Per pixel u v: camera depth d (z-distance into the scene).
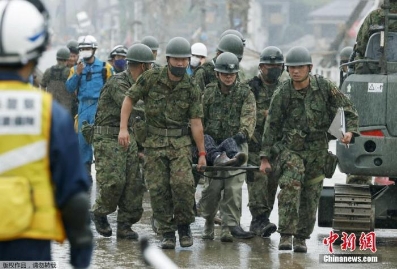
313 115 21.05
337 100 20.98
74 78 30.48
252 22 131.00
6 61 10.26
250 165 23.88
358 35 23.28
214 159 21.59
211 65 24.52
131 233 23.00
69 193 10.14
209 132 22.52
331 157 21.39
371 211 22.06
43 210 10.07
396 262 20.64
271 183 23.70
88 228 10.31
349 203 22.16
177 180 21.14
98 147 22.80
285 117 21.28
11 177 10.03
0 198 9.91
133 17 113.81
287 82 21.19
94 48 30.28
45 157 10.13
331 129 20.86
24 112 10.12
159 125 21.25
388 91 21.81
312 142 21.20
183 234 21.70
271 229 23.38
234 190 22.45
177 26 104.94
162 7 90.75
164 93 21.08
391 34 22.31
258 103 24.03
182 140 21.28
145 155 21.44
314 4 134.25
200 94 21.27
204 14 85.06
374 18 22.97
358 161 22.06
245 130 22.16
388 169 21.92
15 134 10.09
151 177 21.42
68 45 35.41
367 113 21.94
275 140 21.42
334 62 84.12
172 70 20.84
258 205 23.72
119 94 22.59
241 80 25.14
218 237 23.39
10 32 10.23
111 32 125.75
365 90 21.94
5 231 9.91
